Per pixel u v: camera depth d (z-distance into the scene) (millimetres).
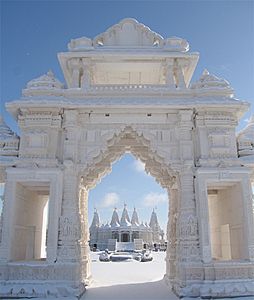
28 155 11344
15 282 9977
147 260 30172
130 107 11602
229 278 10141
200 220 10617
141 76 14484
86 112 11875
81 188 13078
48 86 12273
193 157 11453
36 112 11734
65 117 11703
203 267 10195
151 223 55906
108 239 49812
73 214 10836
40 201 14078
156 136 11734
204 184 10914
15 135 12406
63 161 11203
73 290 9891
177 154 11555
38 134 11375
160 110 11836
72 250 10492
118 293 11391
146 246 50906
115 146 13750
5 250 10328
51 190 10781
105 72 14094
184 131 11594
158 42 13547
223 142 11453
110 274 18328
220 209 13156
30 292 9711
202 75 12875
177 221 11492
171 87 12383
